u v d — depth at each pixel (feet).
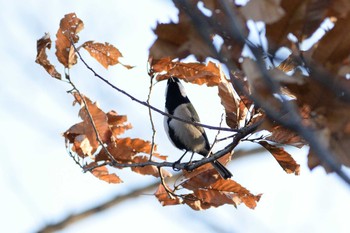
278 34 18.53
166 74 36.65
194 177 39.45
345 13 18.26
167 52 21.81
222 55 19.39
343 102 18.74
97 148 39.96
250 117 33.42
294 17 18.30
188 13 19.11
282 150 35.45
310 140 17.98
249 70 18.61
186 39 21.31
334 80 18.44
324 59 18.63
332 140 19.11
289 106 18.42
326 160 17.57
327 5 18.24
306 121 19.38
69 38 37.47
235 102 36.73
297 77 18.80
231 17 18.25
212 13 18.78
